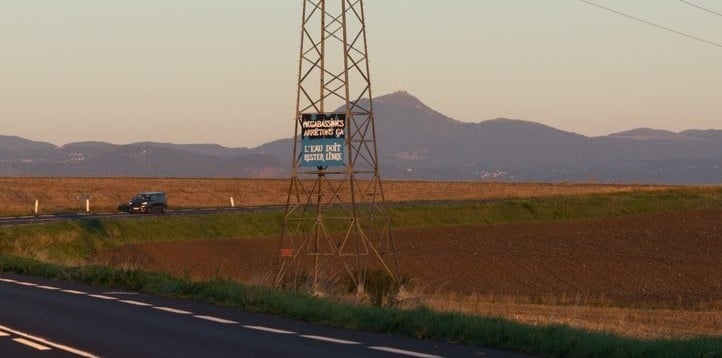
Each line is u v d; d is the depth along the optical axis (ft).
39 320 128.36
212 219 429.79
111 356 97.76
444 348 100.07
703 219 504.84
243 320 127.34
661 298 277.64
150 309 141.49
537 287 305.12
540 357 94.38
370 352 97.50
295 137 265.95
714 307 247.09
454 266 351.05
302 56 263.90
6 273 221.05
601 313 213.87
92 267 206.08
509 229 474.08
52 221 398.21
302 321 126.31
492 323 111.45
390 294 197.77
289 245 392.27
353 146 278.05
